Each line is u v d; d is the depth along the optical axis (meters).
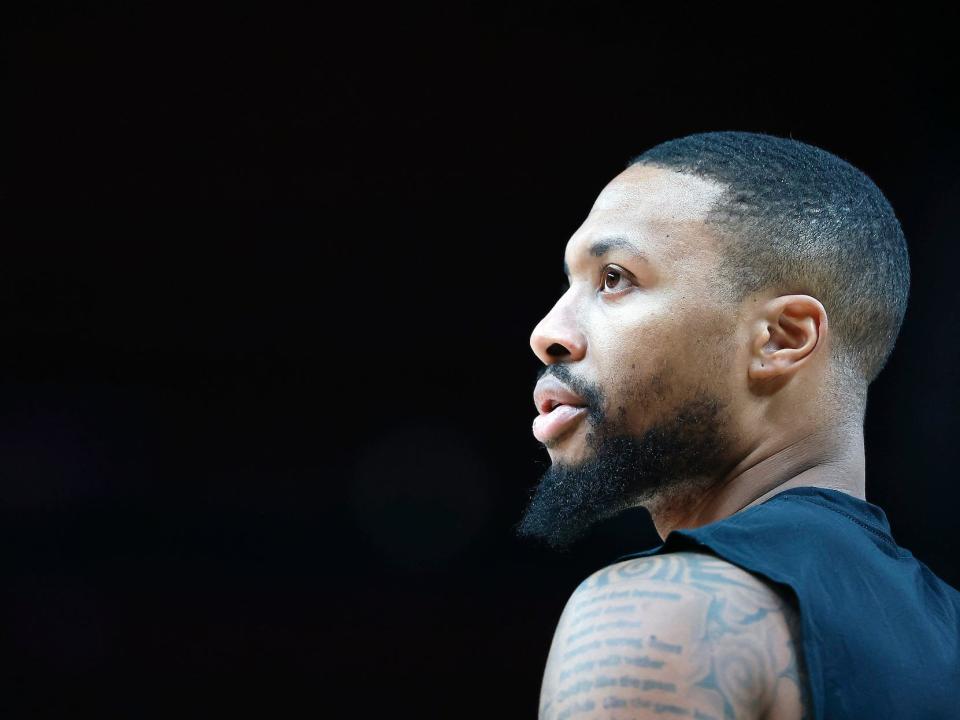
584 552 27.73
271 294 31.41
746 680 4.24
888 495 21.41
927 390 21.58
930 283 22.17
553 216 29.72
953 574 20.88
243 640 28.48
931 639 4.71
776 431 5.40
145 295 31.44
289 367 31.47
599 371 5.42
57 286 31.23
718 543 4.63
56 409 31.02
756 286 5.36
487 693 27.25
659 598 4.39
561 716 4.34
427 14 29.47
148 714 27.30
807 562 4.65
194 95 30.47
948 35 23.47
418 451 30.69
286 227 31.27
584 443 5.45
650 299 5.38
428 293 30.89
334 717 27.44
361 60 29.97
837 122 24.61
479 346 30.88
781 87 25.62
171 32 30.02
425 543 29.67
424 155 30.22
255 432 31.22
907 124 23.73
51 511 30.19
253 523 30.52
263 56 30.31
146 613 28.66
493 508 29.91
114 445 31.00
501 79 29.39
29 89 30.22
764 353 5.34
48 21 29.72
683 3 27.17
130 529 30.27
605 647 4.34
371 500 30.36
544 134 29.28
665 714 4.16
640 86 27.95
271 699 27.55
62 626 28.20
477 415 30.64
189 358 31.55
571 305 5.58
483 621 28.27
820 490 5.21
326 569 29.62
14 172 30.72
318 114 30.41
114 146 30.81
